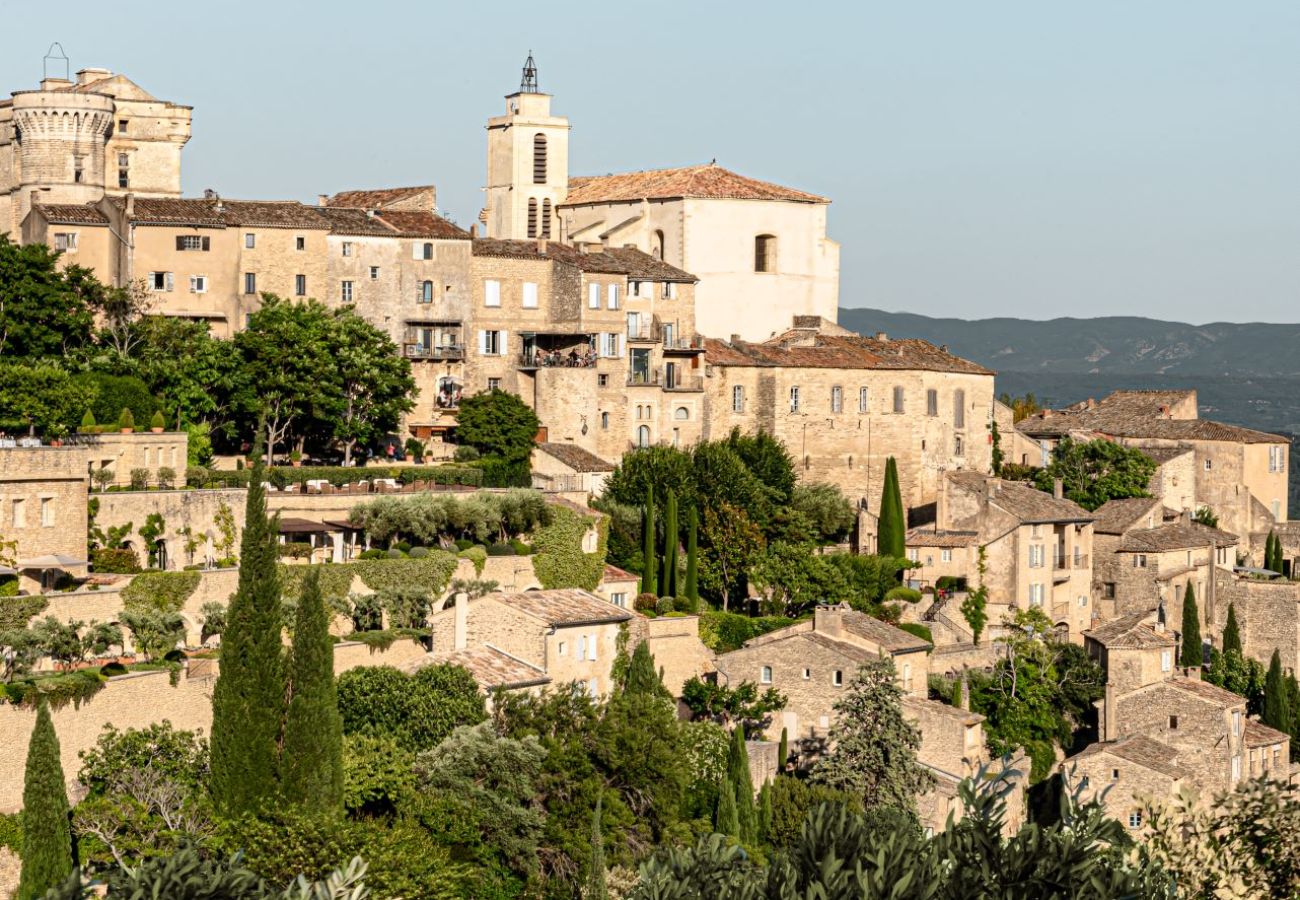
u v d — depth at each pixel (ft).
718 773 445.37
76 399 519.60
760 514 614.75
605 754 403.95
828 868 215.51
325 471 565.53
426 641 460.96
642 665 472.03
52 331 563.48
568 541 549.54
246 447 589.32
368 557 506.89
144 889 232.53
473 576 517.14
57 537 452.35
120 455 511.81
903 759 476.13
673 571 573.74
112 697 387.55
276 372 584.81
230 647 374.22
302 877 231.30
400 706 412.36
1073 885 207.51
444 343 646.33
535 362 654.94
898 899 208.74
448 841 376.68
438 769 388.37
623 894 371.76
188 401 564.30
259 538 378.73
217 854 339.98
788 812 450.30
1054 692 566.77
